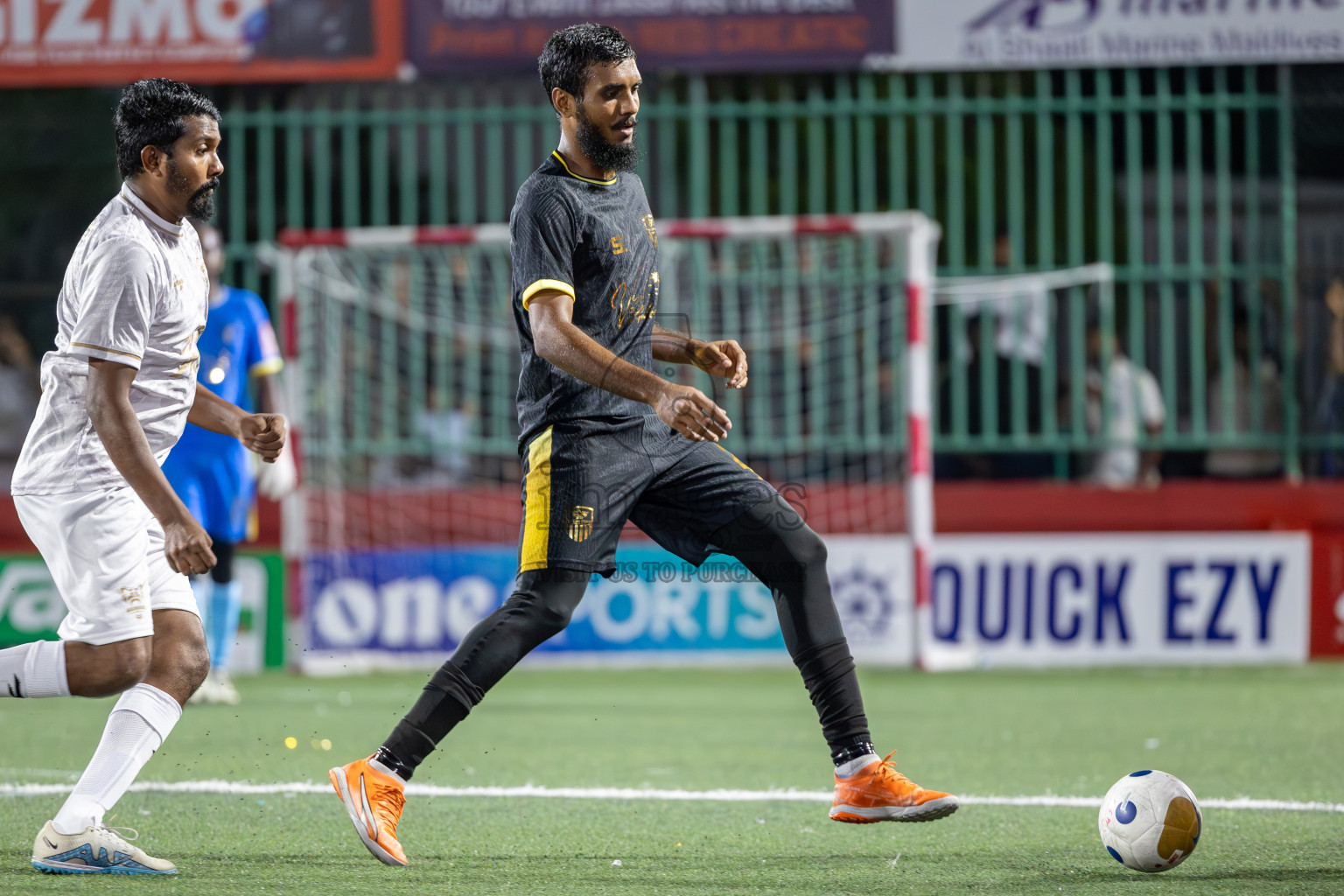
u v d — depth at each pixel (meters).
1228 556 29.69
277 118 31.14
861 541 29.12
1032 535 29.88
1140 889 10.29
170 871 10.72
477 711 22.91
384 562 29.88
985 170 30.62
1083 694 25.03
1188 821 10.65
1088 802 14.38
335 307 31.33
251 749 18.33
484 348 33.50
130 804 14.01
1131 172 30.61
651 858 11.51
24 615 29.45
